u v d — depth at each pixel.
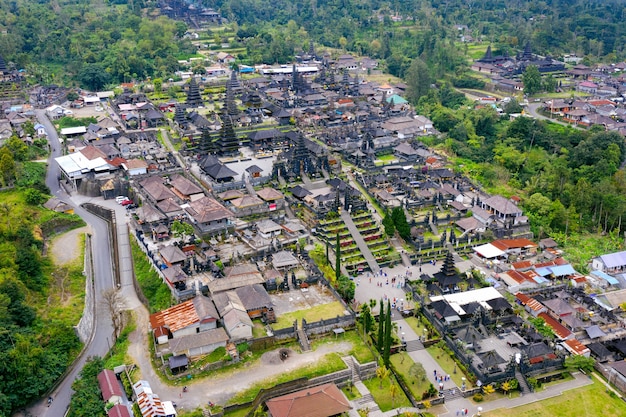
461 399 129.50
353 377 131.88
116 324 148.88
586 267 190.38
